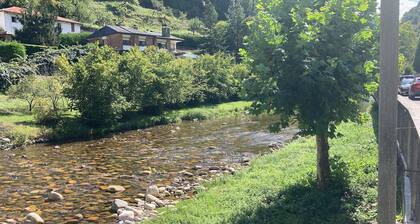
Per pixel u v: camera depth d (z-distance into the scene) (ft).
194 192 43.11
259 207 31.94
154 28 363.15
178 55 263.49
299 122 33.24
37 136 83.41
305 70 30.66
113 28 231.30
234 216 30.55
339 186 33.88
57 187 48.83
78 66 96.12
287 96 31.09
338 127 68.95
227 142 78.54
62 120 93.40
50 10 237.45
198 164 59.16
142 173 54.65
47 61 143.23
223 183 43.50
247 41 34.76
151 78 113.50
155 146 76.84
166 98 119.34
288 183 37.65
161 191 44.68
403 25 238.89
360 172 36.88
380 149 16.51
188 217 31.42
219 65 162.61
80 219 37.27
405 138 34.45
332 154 46.85
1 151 73.87
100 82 95.35
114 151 72.69
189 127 103.91
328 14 31.17
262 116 127.03
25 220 36.65
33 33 195.00
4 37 209.05
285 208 31.22
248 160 59.72
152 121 108.06
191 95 140.05
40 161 65.00
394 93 16.12
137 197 43.65
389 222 16.51
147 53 130.82
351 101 32.86
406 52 222.89
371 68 31.58
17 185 50.14
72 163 62.95
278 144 72.08
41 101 93.50
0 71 121.08
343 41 31.65
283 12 33.30
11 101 107.14
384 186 16.48
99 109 95.20
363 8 31.35
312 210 30.55
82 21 312.71
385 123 16.30
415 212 23.38
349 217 28.58
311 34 30.96
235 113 133.80
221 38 286.05
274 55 31.50
